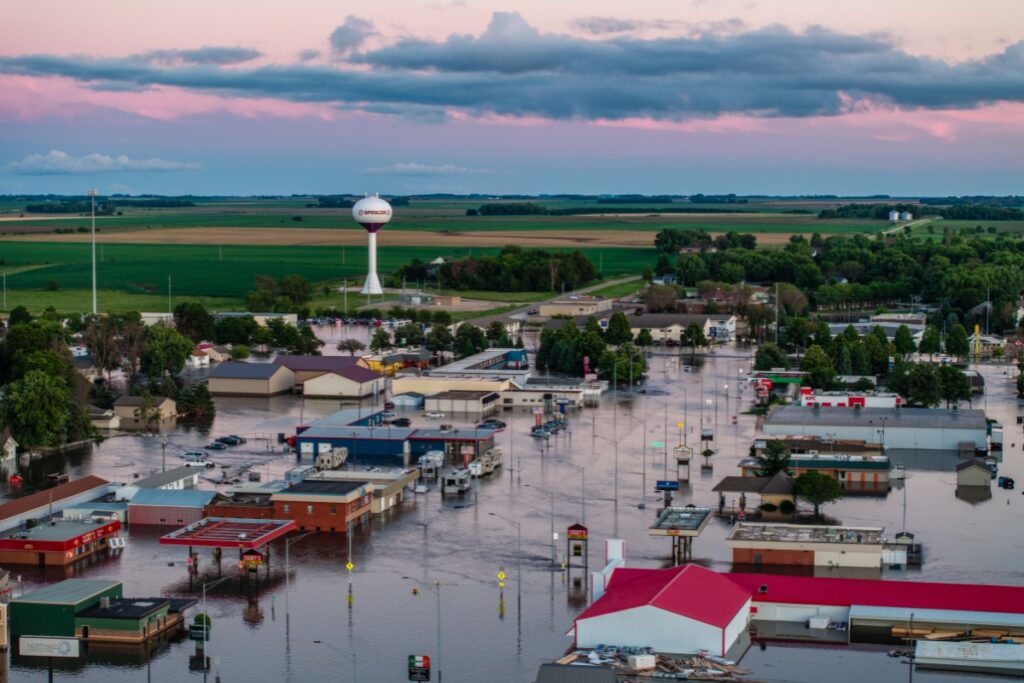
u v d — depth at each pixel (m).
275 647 125.62
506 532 166.38
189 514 169.75
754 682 110.56
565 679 107.06
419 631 129.88
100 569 151.12
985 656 117.94
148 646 126.06
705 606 121.56
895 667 118.12
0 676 118.81
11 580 145.38
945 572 147.75
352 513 167.62
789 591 131.12
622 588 129.12
